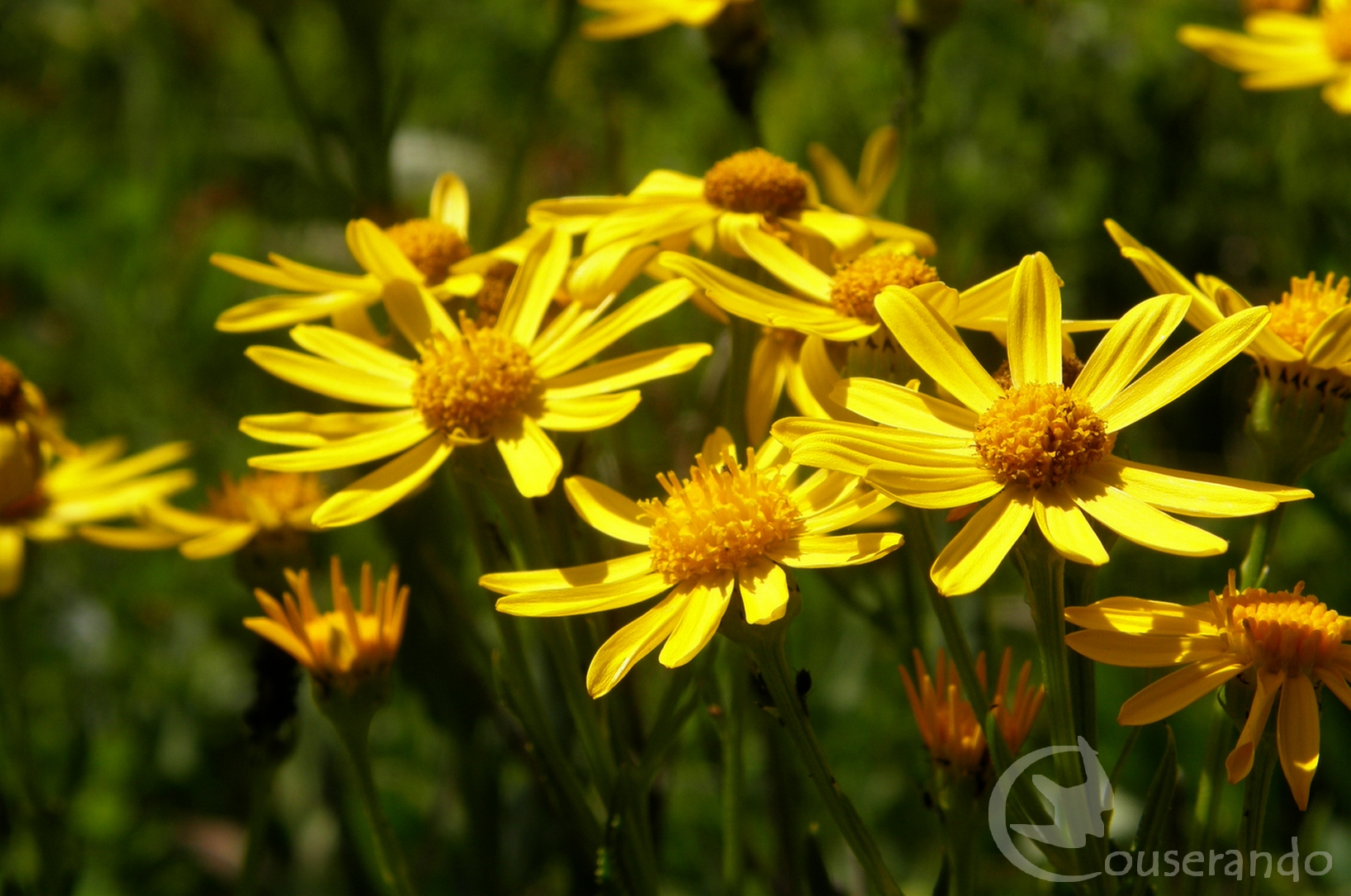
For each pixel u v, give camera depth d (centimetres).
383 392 23
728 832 23
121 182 44
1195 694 20
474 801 26
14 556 26
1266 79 34
